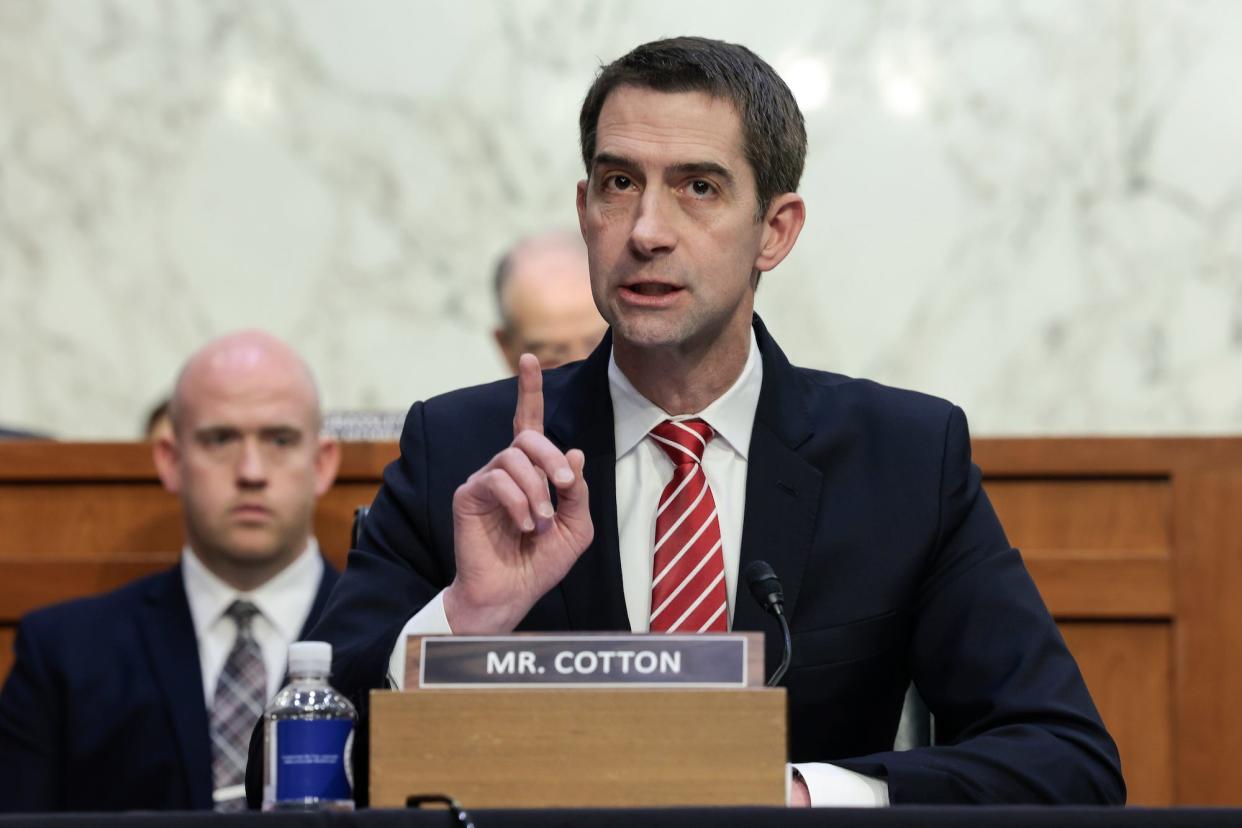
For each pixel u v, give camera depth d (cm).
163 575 855
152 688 816
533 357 529
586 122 584
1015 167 1220
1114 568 819
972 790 501
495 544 518
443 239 1248
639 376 589
